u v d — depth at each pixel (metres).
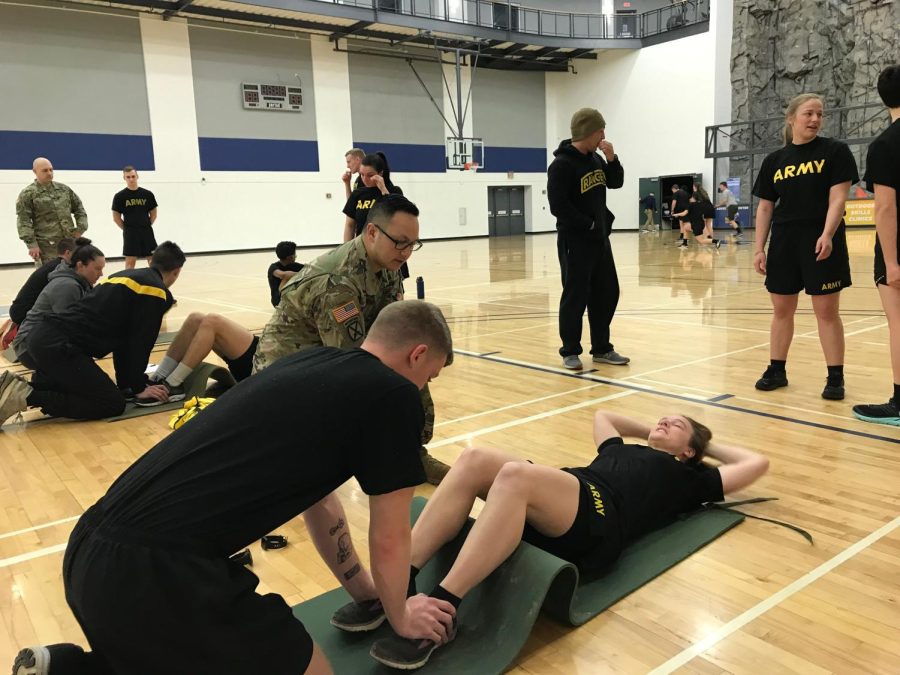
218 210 17.84
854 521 2.29
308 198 19.25
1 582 2.11
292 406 1.25
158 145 16.75
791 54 18.94
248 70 17.81
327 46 18.97
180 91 16.88
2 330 5.09
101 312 3.80
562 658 1.64
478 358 5.14
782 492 2.53
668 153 21.58
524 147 23.77
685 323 6.18
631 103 22.33
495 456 1.93
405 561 1.41
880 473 2.67
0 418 3.65
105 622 1.13
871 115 17.59
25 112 14.98
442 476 2.70
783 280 3.73
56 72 15.25
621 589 1.90
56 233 7.15
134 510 1.17
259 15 17.14
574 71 23.56
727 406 3.62
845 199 3.45
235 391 1.31
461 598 1.67
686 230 15.71
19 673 1.21
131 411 3.94
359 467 1.30
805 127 3.52
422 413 1.36
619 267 11.29
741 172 19.91
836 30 18.27
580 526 1.86
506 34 20.41
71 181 15.69
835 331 3.61
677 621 1.77
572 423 3.46
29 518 2.59
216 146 17.58
